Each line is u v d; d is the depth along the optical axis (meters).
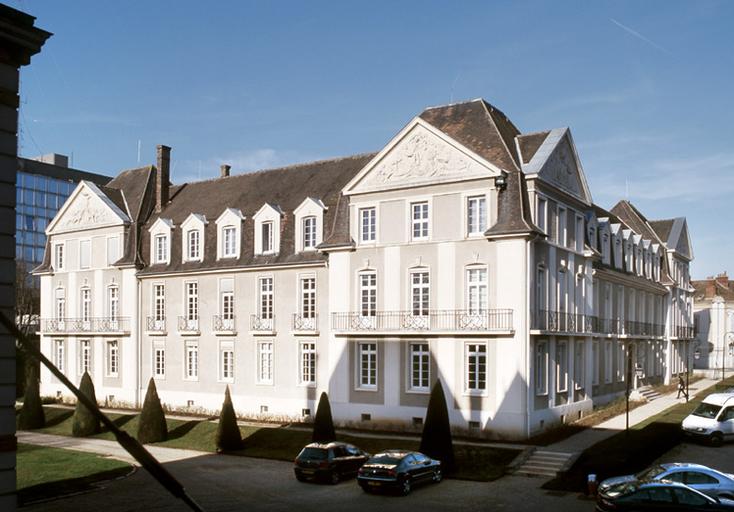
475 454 29.98
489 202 33.88
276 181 45.91
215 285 43.75
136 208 49.59
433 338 34.69
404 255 35.94
